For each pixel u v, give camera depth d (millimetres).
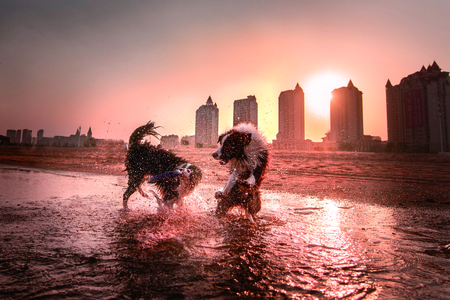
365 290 2275
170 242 3455
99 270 2557
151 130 5520
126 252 3055
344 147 99000
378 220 4895
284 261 2889
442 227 4434
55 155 31578
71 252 3025
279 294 2184
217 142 5262
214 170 14695
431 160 27219
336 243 3537
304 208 5918
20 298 2031
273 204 6383
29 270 2535
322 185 9828
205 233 3887
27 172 13891
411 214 5418
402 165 20625
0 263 2689
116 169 15484
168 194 4980
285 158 27734
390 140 113875
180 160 5387
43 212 5129
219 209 4754
